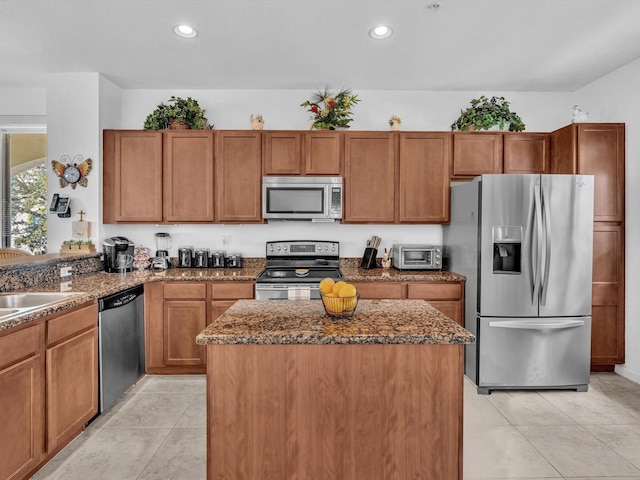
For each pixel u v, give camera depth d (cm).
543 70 327
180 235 373
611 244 316
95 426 238
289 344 140
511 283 288
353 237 378
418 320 159
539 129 379
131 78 344
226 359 141
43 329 192
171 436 227
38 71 328
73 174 330
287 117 376
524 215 285
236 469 141
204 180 338
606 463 203
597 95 347
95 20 247
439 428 143
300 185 336
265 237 377
